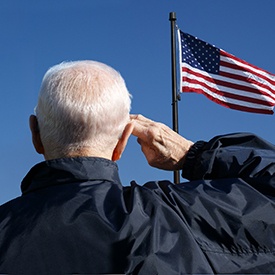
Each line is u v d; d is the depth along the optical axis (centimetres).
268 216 190
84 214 182
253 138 226
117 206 185
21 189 204
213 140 225
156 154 245
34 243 178
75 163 192
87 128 191
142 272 172
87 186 190
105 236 178
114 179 195
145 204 188
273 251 185
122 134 200
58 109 190
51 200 187
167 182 202
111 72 200
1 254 177
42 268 174
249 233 187
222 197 193
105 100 192
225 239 186
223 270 180
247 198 194
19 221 184
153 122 247
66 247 177
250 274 181
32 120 204
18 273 173
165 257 175
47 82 195
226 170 212
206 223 188
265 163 208
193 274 174
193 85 1084
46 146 196
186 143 246
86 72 195
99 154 195
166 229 182
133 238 178
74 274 173
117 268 172
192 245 180
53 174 193
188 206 190
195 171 222
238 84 1086
